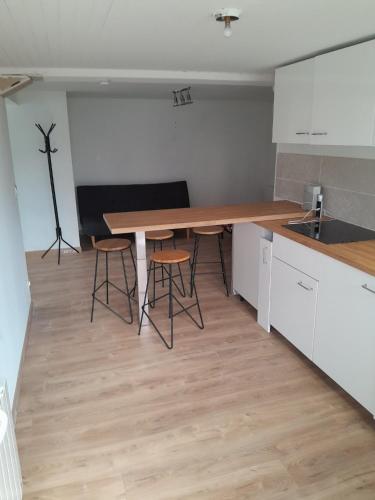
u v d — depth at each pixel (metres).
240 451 2.02
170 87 4.70
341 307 2.26
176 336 3.17
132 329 3.30
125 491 1.81
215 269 4.71
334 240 2.53
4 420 1.28
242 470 1.91
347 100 2.49
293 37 2.37
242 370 2.71
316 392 2.47
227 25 1.89
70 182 5.24
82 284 4.30
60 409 2.35
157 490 1.81
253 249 3.33
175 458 1.98
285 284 2.85
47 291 4.12
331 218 3.18
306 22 2.07
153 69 3.50
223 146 6.73
